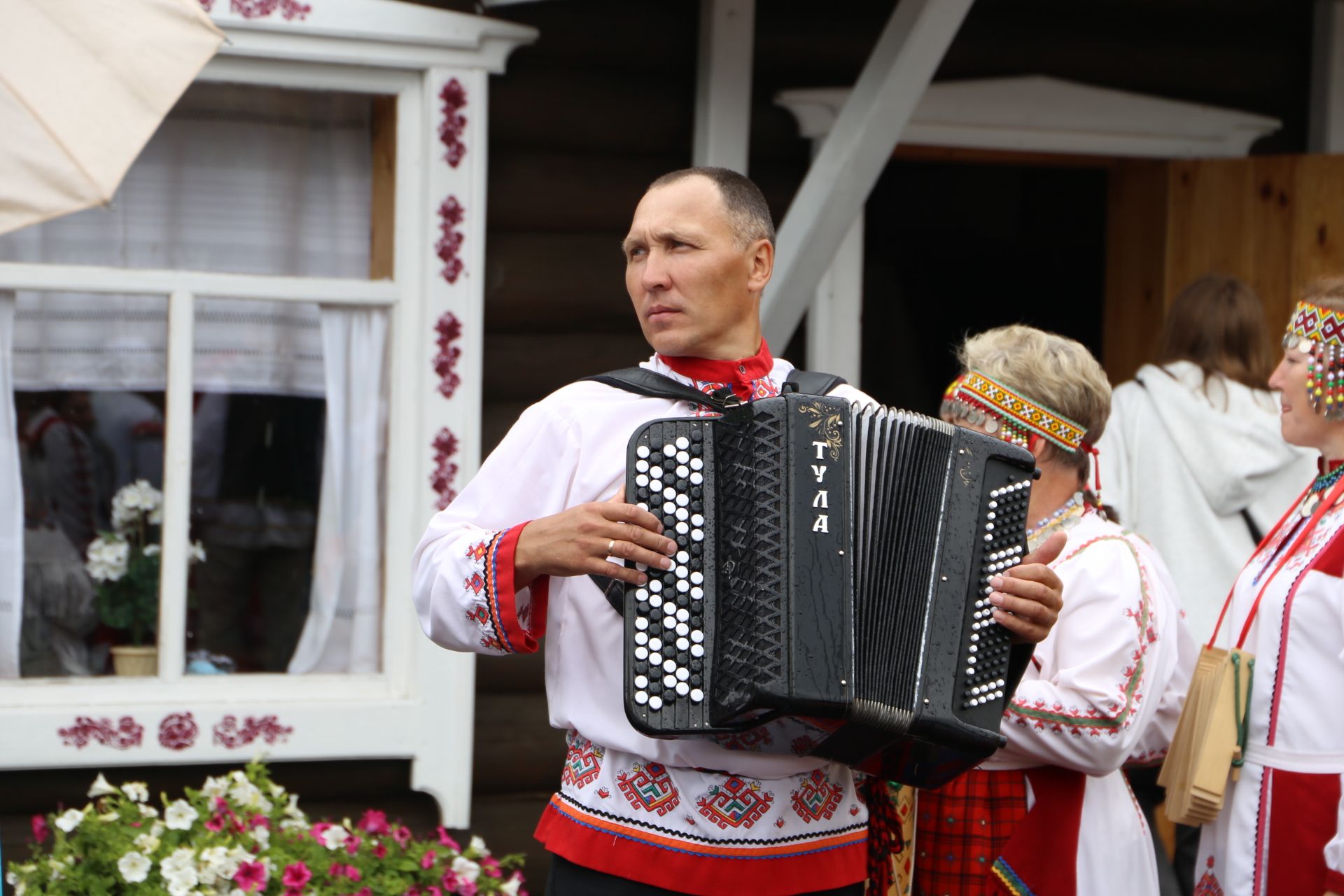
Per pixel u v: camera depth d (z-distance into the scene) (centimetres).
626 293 479
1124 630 309
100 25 328
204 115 440
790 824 262
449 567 258
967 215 834
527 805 469
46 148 321
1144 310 573
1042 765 318
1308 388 331
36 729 412
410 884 387
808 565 243
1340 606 314
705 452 247
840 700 239
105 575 433
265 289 441
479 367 447
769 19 493
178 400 435
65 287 425
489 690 467
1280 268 536
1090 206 809
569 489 268
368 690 447
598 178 475
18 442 427
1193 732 329
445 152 441
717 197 269
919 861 321
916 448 257
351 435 452
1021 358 322
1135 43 538
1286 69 556
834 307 512
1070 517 325
